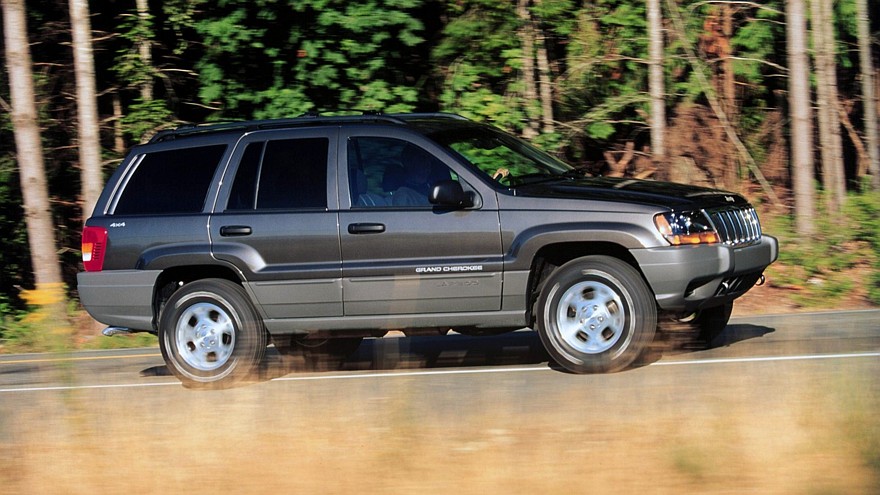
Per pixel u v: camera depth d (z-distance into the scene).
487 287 9.98
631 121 22.27
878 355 9.70
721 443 6.46
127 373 12.30
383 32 21.20
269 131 10.95
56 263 19.14
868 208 18.58
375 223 10.21
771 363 9.56
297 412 8.41
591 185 10.30
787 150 24.11
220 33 21.03
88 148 19.28
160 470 6.86
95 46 23.02
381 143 10.54
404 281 10.15
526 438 7.14
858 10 22.62
